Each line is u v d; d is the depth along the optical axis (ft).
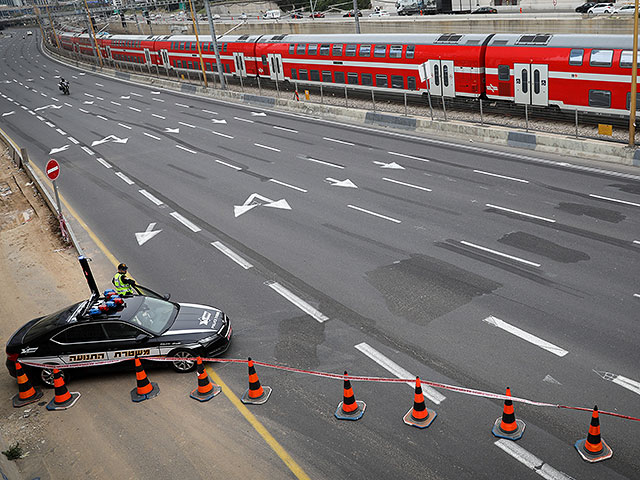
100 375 39.29
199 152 96.94
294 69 138.00
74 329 38.11
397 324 41.45
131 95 169.68
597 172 68.69
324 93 133.18
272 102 130.00
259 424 32.63
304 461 29.50
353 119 109.19
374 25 180.86
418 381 31.22
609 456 27.86
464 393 33.63
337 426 31.89
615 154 71.41
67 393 36.63
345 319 42.78
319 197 69.62
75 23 450.71
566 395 32.63
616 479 26.66
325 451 30.04
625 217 55.26
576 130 77.30
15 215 78.74
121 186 82.53
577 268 46.65
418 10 233.14
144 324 38.63
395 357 37.65
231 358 39.34
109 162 96.27
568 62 84.23
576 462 27.84
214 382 36.94
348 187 72.13
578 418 30.78
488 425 30.91
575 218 56.13
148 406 35.35
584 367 34.86
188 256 57.06
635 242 50.01
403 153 84.79
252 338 41.60
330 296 46.37
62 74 241.96
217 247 58.39
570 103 85.71
